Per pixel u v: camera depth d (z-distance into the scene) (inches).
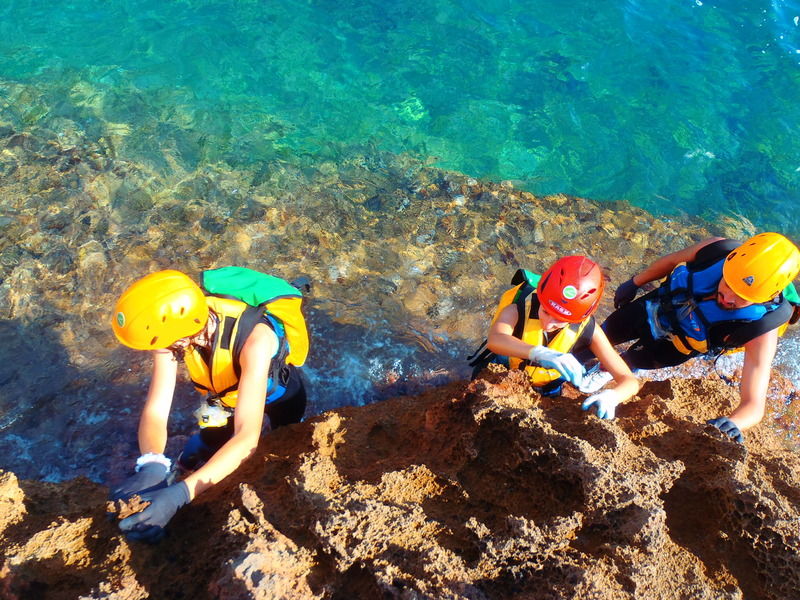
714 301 161.6
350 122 302.4
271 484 132.3
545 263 253.4
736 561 115.6
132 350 203.6
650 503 116.0
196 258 235.5
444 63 330.3
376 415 164.6
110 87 301.0
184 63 317.7
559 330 146.3
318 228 254.8
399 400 173.3
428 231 259.8
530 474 125.6
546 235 264.2
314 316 223.0
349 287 235.3
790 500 128.7
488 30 349.4
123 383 193.8
